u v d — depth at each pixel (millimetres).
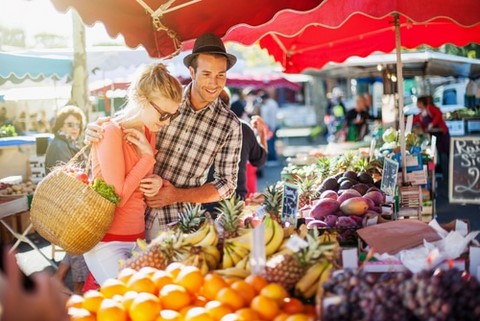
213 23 4645
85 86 10062
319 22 6391
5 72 9945
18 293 1986
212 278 2838
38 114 15648
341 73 15500
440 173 13000
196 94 4516
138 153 3895
